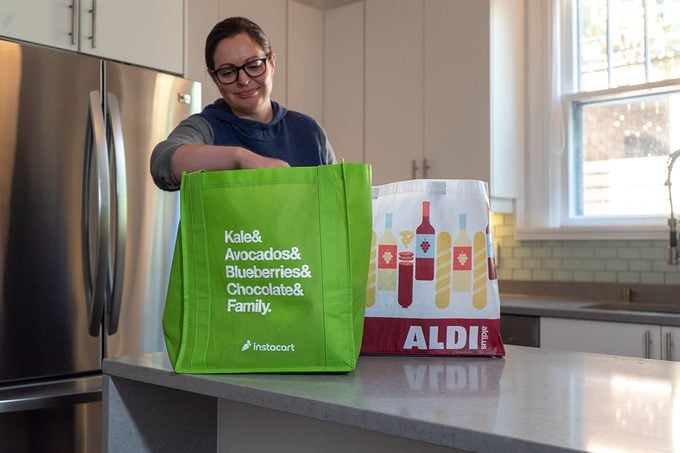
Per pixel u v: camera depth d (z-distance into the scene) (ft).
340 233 3.78
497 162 11.48
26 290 7.83
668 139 11.05
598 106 11.82
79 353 8.25
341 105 13.24
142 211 8.90
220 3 11.55
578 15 11.96
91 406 8.04
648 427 2.80
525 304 10.44
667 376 3.92
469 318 4.49
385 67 12.61
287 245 3.78
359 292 3.87
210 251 3.88
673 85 10.85
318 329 3.78
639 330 8.96
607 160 11.71
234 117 6.26
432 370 4.07
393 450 4.22
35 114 7.92
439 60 11.90
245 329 3.84
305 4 13.25
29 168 7.86
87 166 8.34
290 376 3.84
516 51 12.03
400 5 12.42
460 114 11.66
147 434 4.74
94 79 8.46
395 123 12.46
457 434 2.81
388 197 4.61
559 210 12.10
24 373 7.81
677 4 10.89
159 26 9.79
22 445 7.48
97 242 8.32
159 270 9.07
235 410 5.15
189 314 3.93
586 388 3.58
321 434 4.62
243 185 3.81
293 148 6.57
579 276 11.73
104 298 8.34
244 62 6.02
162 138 9.12
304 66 13.11
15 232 7.75
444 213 4.55
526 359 4.50
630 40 11.39
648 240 11.02
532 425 2.83
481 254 4.51
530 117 12.25
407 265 4.51
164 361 4.40
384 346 4.50
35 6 8.46
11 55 7.75
